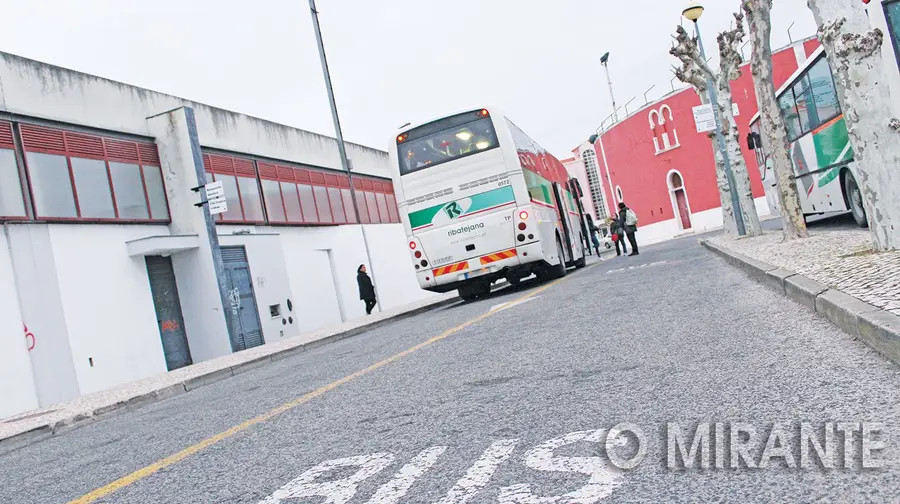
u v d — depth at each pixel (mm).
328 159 31000
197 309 20344
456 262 16188
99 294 17516
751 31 13094
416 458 4039
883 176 8117
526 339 8133
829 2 8102
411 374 7227
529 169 17281
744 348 5562
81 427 10133
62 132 17609
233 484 4199
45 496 4949
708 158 45062
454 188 16125
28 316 15602
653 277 13352
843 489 2676
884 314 4746
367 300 26266
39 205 16500
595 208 73188
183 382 12617
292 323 23766
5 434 9680
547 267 17797
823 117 14719
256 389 9164
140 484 4668
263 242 23250
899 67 10531
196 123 22750
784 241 13758
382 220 36219
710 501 2766
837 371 4348
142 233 19422
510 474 3465
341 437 4941
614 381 5160
